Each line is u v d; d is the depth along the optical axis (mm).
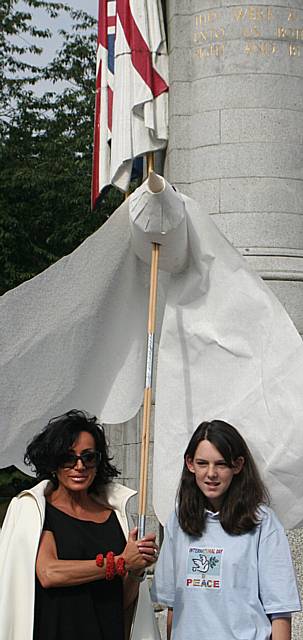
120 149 11055
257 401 6316
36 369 6426
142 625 5195
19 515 4980
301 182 10586
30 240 24719
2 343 6324
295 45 10672
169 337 6633
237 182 10508
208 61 10742
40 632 4824
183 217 6148
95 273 6449
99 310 6531
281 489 6195
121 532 5133
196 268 6523
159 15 11141
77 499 5121
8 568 4871
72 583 4797
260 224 10422
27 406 6422
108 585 4977
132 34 11039
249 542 5074
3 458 6453
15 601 4848
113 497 5246
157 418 6664
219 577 5031
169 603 5246
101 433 5164
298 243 10500
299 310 10305
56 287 6398
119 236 6383
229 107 10602
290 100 10602
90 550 4969
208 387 6539
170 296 6633
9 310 6324
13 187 24828
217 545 5094
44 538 4926
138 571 5031
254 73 10586
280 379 6273
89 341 6539
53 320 6422
